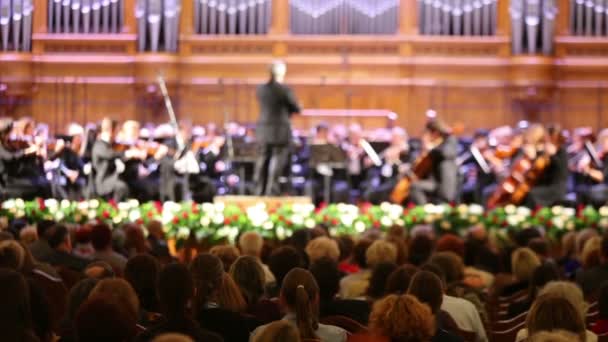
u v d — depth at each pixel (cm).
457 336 898
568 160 2481
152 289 979
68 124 2886
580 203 2523
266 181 2300
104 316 681
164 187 2406
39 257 1342
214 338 802
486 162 2528
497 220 2095
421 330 722
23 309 734
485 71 2884
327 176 2478
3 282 730
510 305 1158
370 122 2880
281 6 2892
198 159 2459
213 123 2816
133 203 2036
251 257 1050
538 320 788
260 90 2291
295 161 2530
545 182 2431
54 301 1102
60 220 1997
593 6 2859
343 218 2039
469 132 2884
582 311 983
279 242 1781
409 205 2211
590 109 2877
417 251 1462
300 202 2211
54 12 2873
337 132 2559
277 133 2272
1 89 2872
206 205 2011
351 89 2895
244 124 2719
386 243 1245
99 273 1098
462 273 1220
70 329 805
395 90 2892
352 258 1440
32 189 2338
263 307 1010
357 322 951
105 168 2334
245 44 2892
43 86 2889
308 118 2883
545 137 2439
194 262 935
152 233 1716
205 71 2895
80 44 2880
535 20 2847
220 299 932
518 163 2434
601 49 2864
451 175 2420
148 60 2852
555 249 2062
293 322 880
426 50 2884
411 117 2891
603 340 915
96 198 2291
